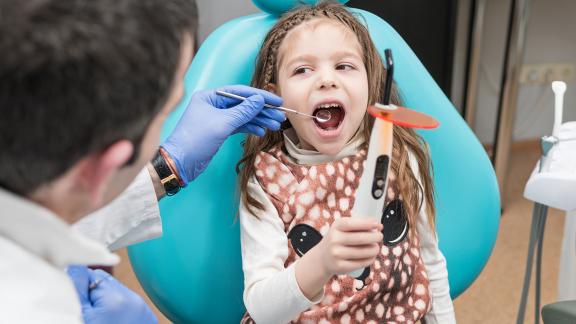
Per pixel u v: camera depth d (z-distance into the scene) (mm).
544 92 2496
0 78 369
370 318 844
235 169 890
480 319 1580
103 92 389
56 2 380
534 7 2354
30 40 367
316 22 839
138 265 880
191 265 869
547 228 1968
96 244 457
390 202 867
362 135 888
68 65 375
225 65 899
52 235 432
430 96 949
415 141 916
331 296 826
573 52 2469
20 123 382
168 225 859
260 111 844
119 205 785
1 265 418
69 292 461
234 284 894
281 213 842
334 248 659
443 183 958
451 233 966
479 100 2445
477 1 2053
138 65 400
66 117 387
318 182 842
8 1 376
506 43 1949
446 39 2061
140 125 432
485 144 2514
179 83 477
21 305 417
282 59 845
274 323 758
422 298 874
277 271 792
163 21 420
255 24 926
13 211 412
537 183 834
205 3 1996
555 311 831
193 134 817
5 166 399
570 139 891
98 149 418
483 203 968
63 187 431
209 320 901
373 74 875
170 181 810
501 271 1772
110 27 387
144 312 790
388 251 853
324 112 837
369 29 943
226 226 882
